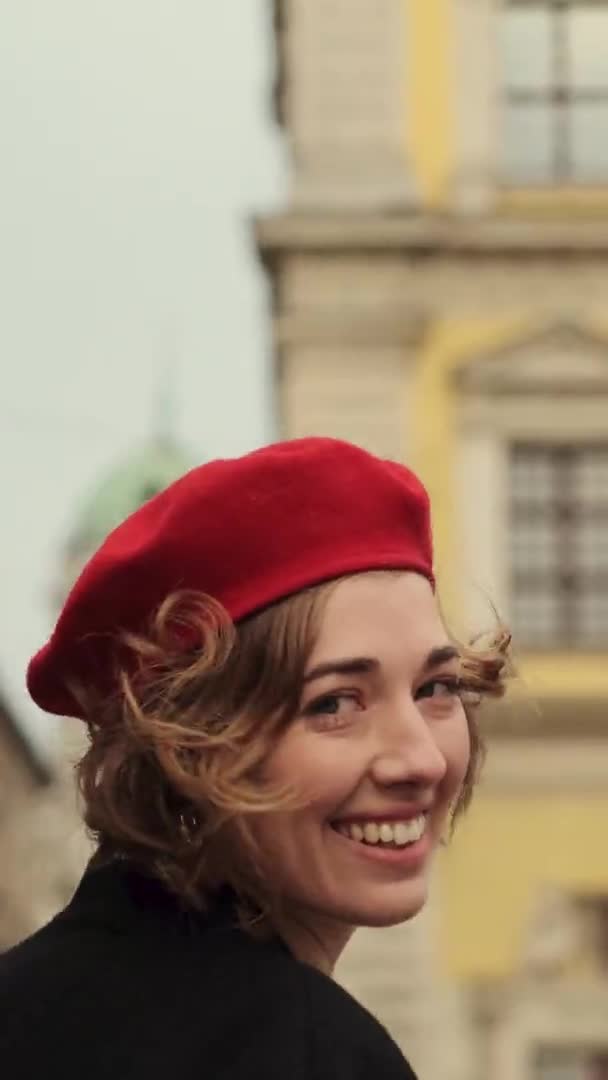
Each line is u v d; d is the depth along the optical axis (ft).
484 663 10.71
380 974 66.64
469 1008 66.49
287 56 72.49
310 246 70.38
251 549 9.26
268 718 9.17
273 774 9.22
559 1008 66.49
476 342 70.23
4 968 9.30
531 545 69.56
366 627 9.27
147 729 9.14
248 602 9.22
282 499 9.30
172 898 9.31
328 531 9.32
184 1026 8.66
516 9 72.64
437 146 71.26
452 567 68.59
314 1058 8.41
